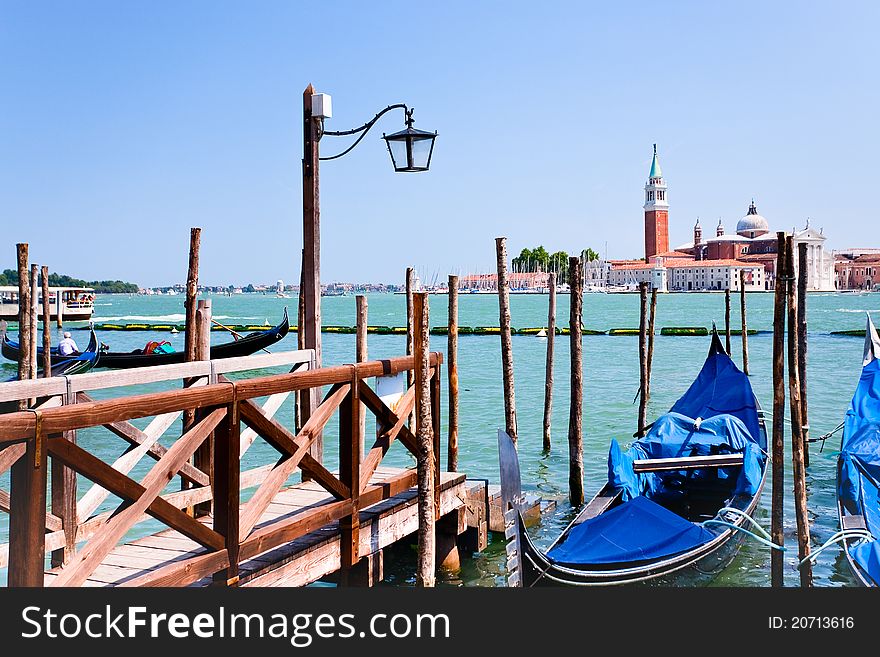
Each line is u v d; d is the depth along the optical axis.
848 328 60.97
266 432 5.80
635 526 8.18
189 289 10.30
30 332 13.23
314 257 8.31
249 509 5.71
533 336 51.19
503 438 6.75
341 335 55.16
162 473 4.92
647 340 19.75
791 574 9.12
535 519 11.34
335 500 7.04
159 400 4.77
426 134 8.27
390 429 7.49
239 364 7.01
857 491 9.92
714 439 11.19
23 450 4.10
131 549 6.05
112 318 81.81
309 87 8.26
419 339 7.46
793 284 9.05
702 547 8.27
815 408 22.28
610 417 21.03
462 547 9.50
